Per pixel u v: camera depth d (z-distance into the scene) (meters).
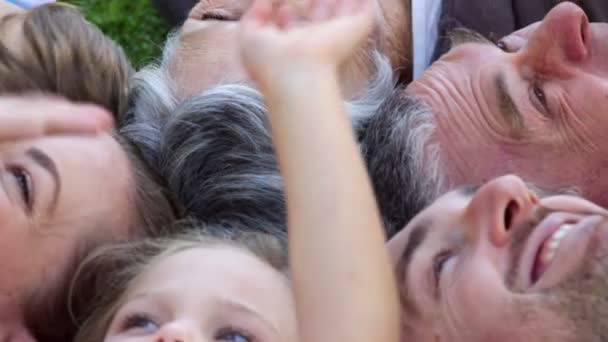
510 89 2.43
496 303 1.82
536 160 2.41
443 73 2.52
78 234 2.10
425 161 2.38
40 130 1.84
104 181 2.16
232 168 2.43
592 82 2.39
